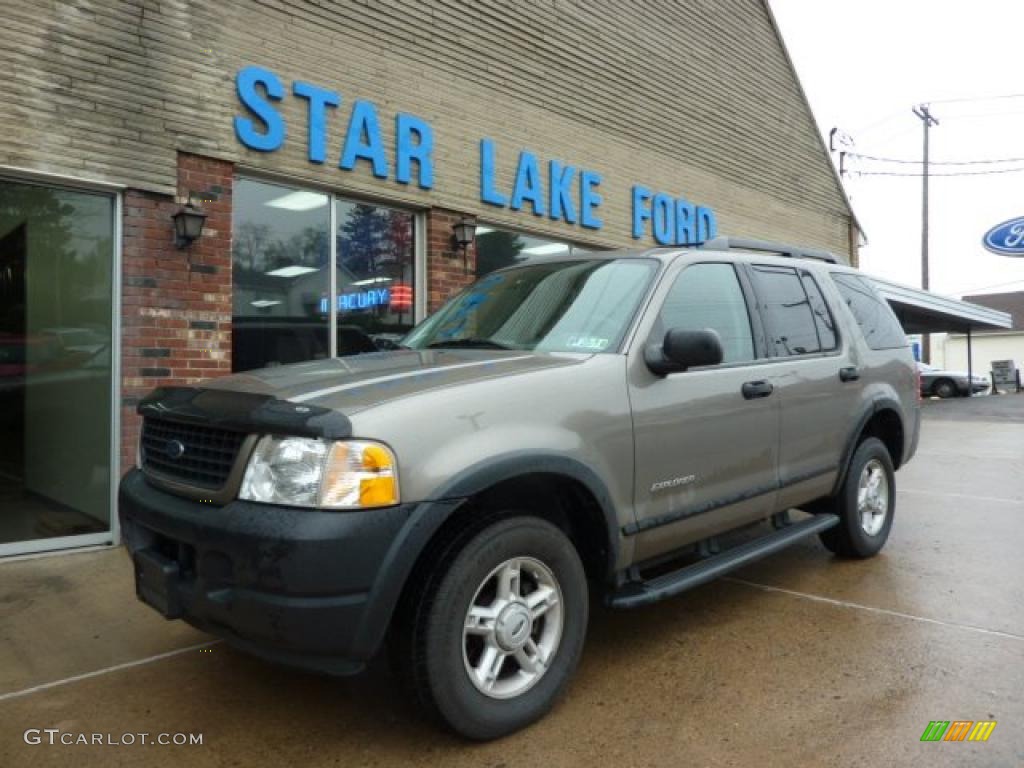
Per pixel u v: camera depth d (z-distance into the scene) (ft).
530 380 10.00
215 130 20.31
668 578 11.55
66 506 18.75
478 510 9.64
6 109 16.98
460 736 9.16
